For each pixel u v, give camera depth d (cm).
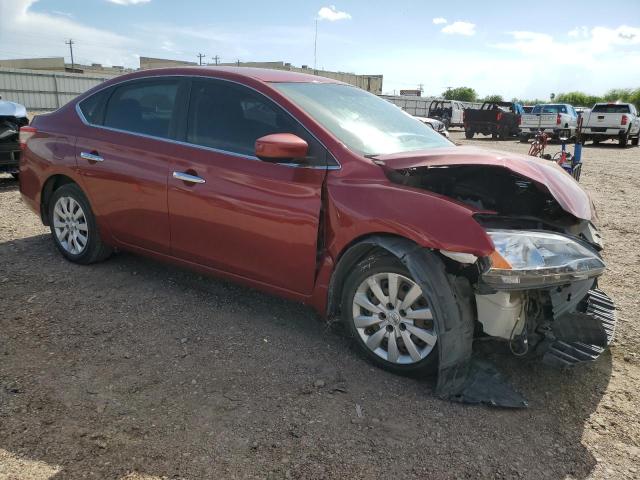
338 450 245
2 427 250
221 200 349
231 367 312
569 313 294
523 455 247
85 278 435
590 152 2067
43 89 3153
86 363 310
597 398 296
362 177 307
